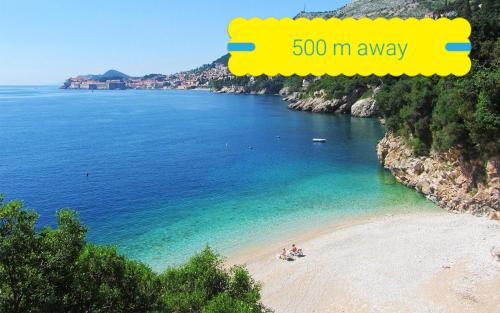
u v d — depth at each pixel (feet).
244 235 142.31
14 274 48.19
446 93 168.45
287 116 540.93
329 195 183.01
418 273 104.88
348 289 100.99
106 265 61.05
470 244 117.39
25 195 205.77
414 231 132.46
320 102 570.05
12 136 413.39
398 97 217.97
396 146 212.64
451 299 92.58
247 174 232.12
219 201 183.93
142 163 275.18
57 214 56.49
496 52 189.37
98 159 292.20
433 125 172.45
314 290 102.32
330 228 143.33
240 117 555.28
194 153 307.17
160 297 65.31
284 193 190.29
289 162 259.80
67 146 351.05
